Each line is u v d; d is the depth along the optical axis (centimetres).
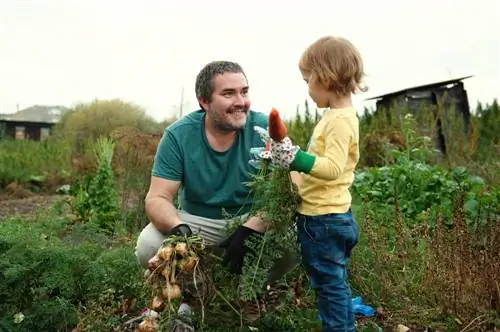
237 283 387
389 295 471
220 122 401
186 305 391
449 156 1129
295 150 352
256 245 375
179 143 418
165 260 358
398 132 1196
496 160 1062
